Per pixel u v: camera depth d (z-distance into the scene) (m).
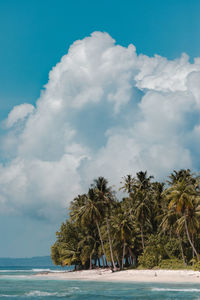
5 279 78.25
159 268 71.31
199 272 60.62
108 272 79.44
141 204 82.69
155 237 78.50
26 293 45.19
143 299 36.03
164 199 81.25
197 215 66.44
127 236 80.06
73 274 89.62
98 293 43.16
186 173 77.44
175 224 73.50
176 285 49.53
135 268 78.81
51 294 43.47
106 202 83.44
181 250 72.19
